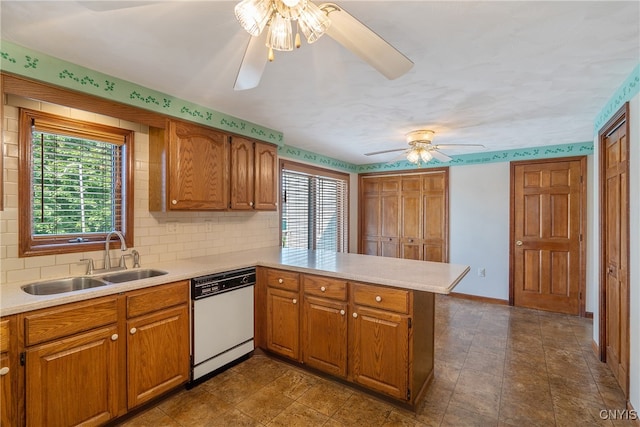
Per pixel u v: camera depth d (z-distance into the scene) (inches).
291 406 82.0
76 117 85.0
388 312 81.6
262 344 108.1
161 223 105.2
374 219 214.8
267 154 127.5
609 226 100.8
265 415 78.5
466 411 80.0
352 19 44.3
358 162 209.8
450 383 92.7
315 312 94.9
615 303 94.3
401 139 146.7
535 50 66.9
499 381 93.6
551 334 129.1
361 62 72.2
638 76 74.0
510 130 130.1
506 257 169.8
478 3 51.9
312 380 94.3
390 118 114.4
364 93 91.2
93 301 69.4
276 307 104.0
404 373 79.3
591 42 63.7
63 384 65.1
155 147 98.8
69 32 61.9
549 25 58.0
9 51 66.0
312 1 51.7
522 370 99.9
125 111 85.7
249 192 119.7
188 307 88.2
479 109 104.4
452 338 125.3
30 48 68.1
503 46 65.4
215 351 94.8
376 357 83.7
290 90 89.5
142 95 87.7
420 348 84.0
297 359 99.3
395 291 80.6
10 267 74.9
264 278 107.2
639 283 75.1
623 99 83.0
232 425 74.9
